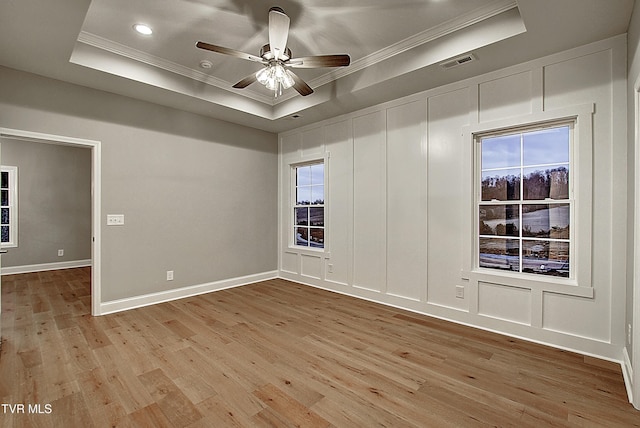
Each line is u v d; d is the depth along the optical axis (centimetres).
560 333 271
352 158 433
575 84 263
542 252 290
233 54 248
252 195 514
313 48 318
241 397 200
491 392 206
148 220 396
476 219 327
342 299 418
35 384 213
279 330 311
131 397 199
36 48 270
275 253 550
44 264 604
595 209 254
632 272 214
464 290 329
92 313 352
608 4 208
